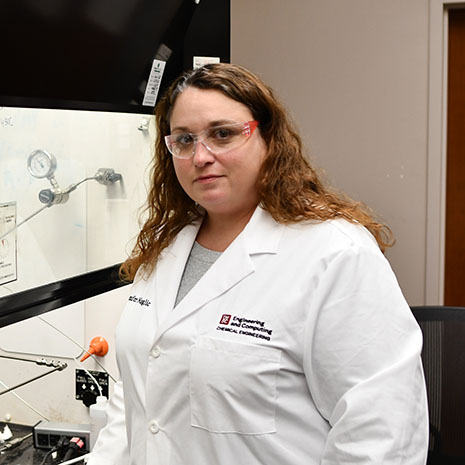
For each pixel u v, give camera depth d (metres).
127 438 1.35
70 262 1.67
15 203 1.50
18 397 2.05
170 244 1.34
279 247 1.15
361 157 2.75
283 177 1.16
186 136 1.13
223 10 1.87
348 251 1.08
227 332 1.11
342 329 1.06
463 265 2.80
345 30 2.70
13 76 1.34
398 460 1.01
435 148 2.65
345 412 1.03
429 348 1.66
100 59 1.50
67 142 1.60
